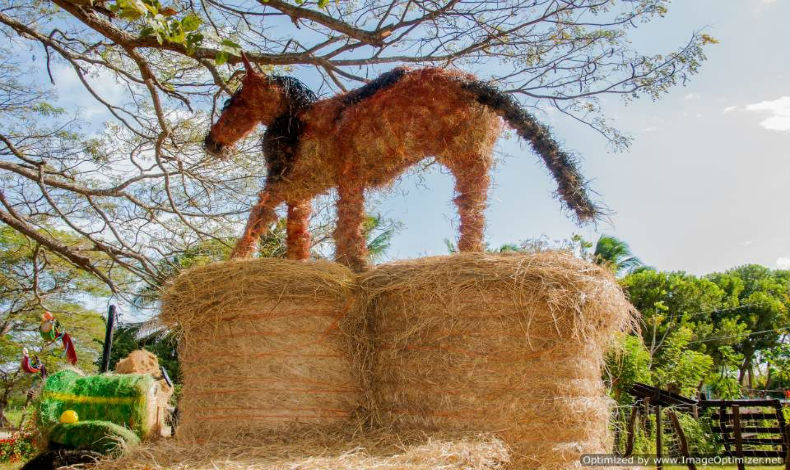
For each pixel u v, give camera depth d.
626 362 8.20
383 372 3.12
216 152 4.34
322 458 2.38
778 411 5.78
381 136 3.66
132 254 6.54
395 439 2.76
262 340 3.09
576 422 2.79
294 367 3.07
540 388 2.79
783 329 18.27
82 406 4.27
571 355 2.83
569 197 3.12
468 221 3.47
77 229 6.43
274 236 5.25
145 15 3.52
